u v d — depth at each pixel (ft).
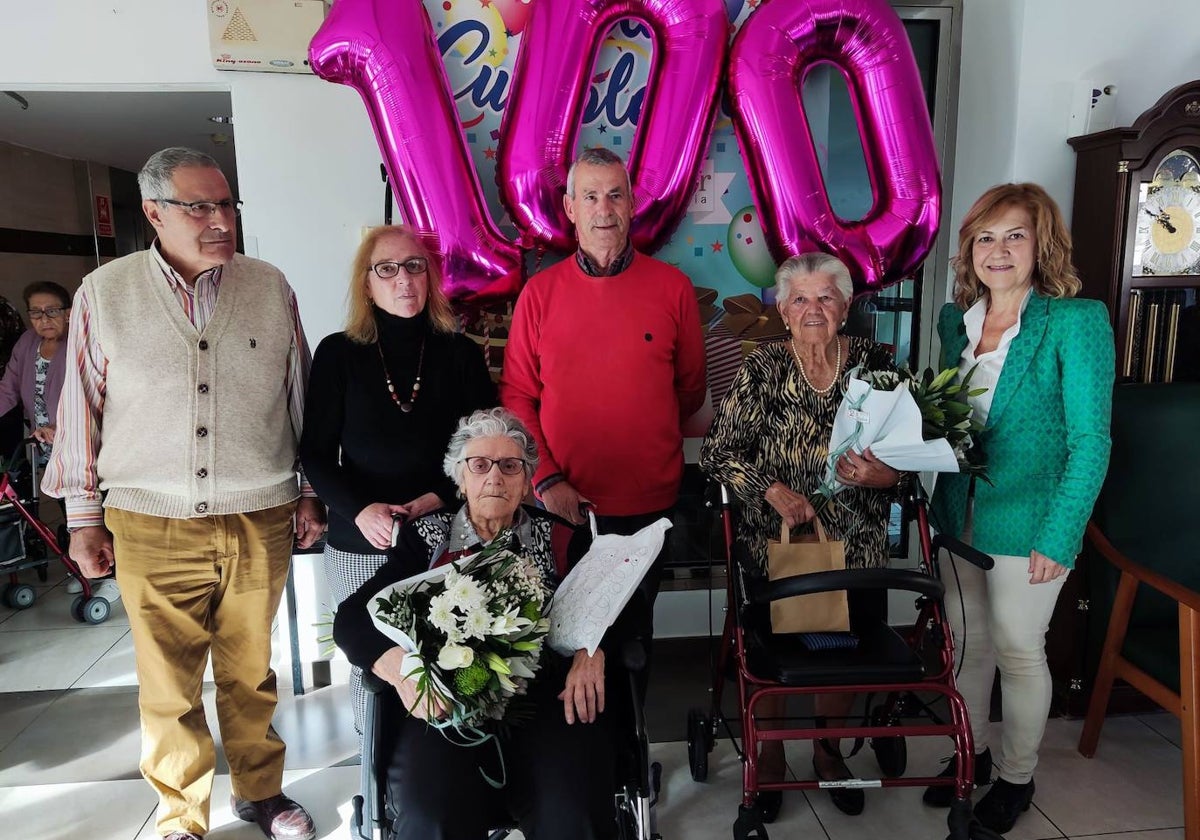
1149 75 8.71
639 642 4.88
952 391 5.92
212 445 5.74
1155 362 8.40
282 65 8.30
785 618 5.90
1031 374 6.11
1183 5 8.63
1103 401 5.90
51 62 8.45
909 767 7.26
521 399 7.13
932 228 8.16
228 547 5.92
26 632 10.68
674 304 7.03
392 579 5.07
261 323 5.98
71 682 9.20
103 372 5.68
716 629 10.00
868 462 5.88
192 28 8.47
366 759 4.63
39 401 12.36
